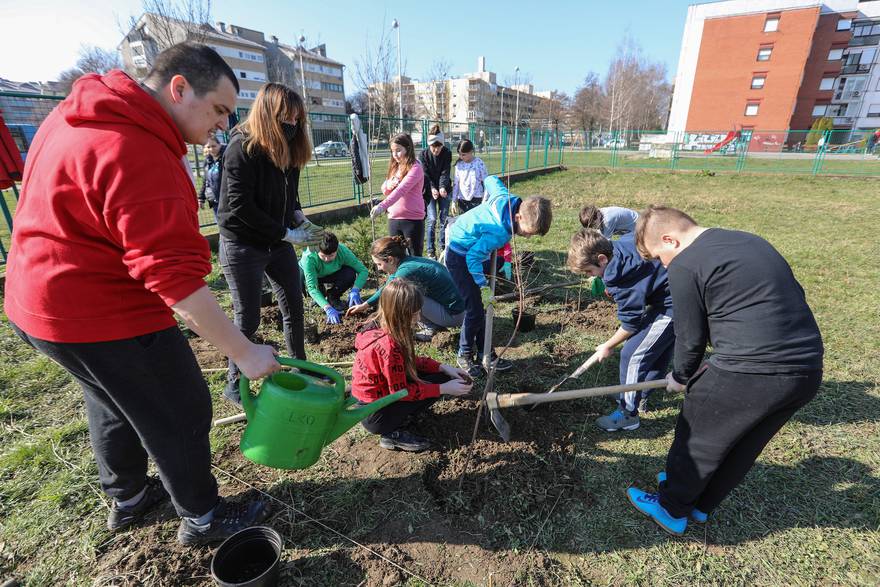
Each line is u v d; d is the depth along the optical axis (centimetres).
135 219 134
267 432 190
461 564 207
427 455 270
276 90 235
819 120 3600
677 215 199
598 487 251
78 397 315
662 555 213
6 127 451
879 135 2689
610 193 1376
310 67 5159
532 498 242
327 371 196
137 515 219
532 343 411
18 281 146
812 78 4081
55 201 135
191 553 204
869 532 225
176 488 185
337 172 1196
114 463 198
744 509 238
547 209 288
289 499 237
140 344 158
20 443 268
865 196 1297
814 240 775
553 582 201
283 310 310
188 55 147
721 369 182
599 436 291
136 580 192
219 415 301
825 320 455
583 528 226
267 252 273
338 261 451
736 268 175
